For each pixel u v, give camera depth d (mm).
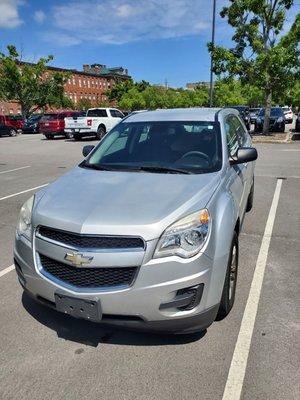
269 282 4078
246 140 5648
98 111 24438
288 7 18188
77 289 2805
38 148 19188
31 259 3053
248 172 5301
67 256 2805
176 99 65125
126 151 4250
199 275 2775
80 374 2797
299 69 18203
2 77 41625
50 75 44594
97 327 3332
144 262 2680
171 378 2736
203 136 4215
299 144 17016
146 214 2840
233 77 18812
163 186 3330
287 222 6047
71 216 2922
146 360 2918
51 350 3062
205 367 2832
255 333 3209
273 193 8016
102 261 2711
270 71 17969
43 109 48594
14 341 3184
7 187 9398
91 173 3857
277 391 2600
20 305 3715
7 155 16312
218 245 2947
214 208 3086
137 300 2707
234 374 2758
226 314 3391
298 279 4133
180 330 2850
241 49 18781
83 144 20812
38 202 3289
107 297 2723
